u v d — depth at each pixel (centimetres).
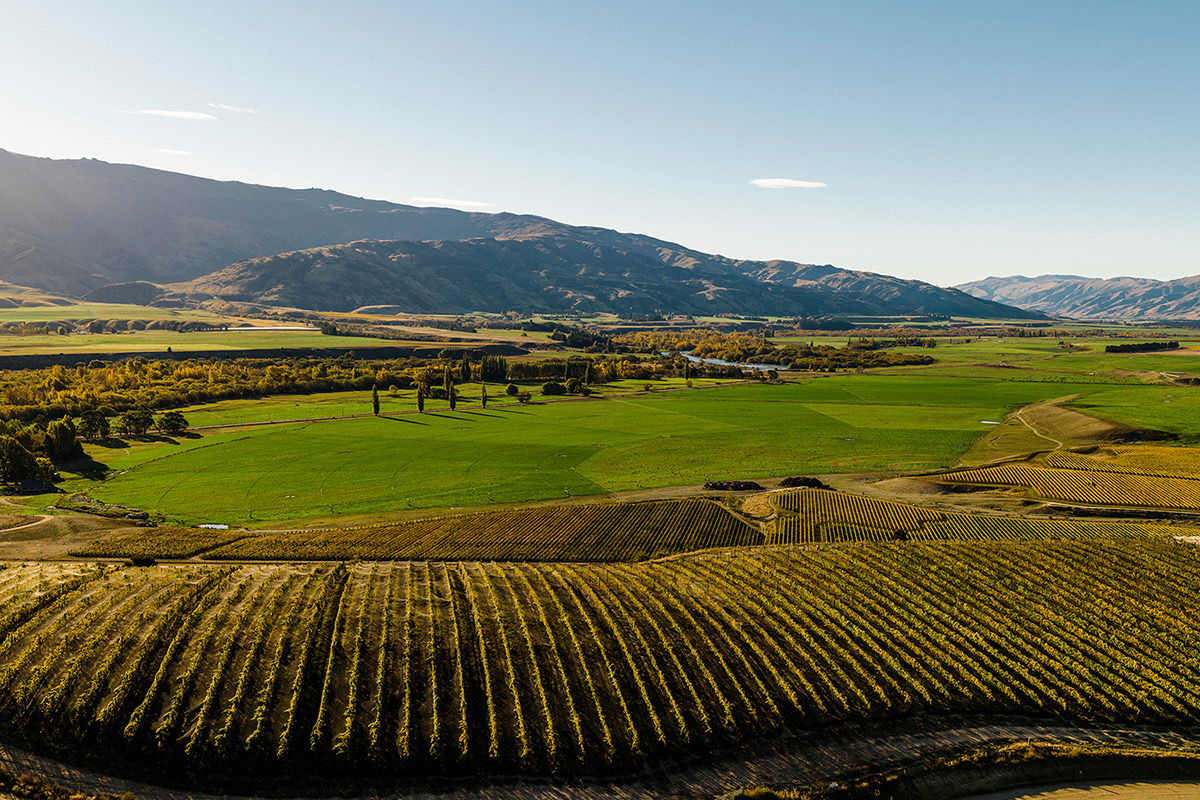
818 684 5300
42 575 6856
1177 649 5891
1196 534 8569
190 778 4119
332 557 7925
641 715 4862
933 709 5056
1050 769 4466
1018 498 10225
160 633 5497
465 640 5641
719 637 5956
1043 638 6031
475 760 4391
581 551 8275
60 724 4428
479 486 11212
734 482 11200
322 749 4388
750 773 4394
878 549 8119
